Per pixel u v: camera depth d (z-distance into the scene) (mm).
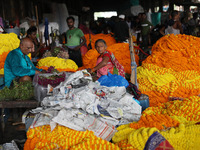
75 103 3084
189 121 3062
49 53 5922
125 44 6512
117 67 3924
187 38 5047
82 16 17969
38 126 2990
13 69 3965
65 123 2885
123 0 18141
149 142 2609
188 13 16188
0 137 3594
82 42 6719
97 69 3729
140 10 16500
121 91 3441
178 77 4508
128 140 2760
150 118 3150
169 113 3275
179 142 2713
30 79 3984
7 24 6715
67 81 3326
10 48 4934
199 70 4707
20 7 8969
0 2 7500
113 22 10523
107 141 2785
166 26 7230
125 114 3258
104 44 3865
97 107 3152
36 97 3641
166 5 18188
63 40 7777
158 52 4996
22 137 3600
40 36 7633
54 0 11836
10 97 3641
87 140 2742
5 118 4016
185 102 3277
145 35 8961
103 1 18625
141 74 4797
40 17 10883
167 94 4270
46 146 2736
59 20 11617
